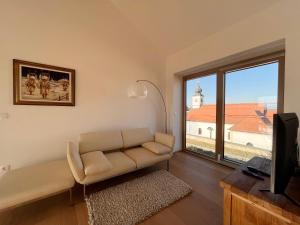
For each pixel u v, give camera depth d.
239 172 1.34
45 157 2.42
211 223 1.54
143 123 3.60
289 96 1.89
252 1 2.04
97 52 2.86
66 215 1.65
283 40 1.97
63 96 2.52
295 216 0.82
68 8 2.53
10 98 2.12
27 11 2.20
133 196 1.95
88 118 2.81
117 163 2.20
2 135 2.10
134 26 3.32
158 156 2.58
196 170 2.79
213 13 2.41
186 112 3.98
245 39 2.29
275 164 0.89
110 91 3.05
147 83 3.63
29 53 2.23
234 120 2.88
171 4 2.58
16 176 1.74
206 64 3.00
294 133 1.09
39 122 2.35
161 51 3.81
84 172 1.83
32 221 1.56
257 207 1.01
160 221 1.57
